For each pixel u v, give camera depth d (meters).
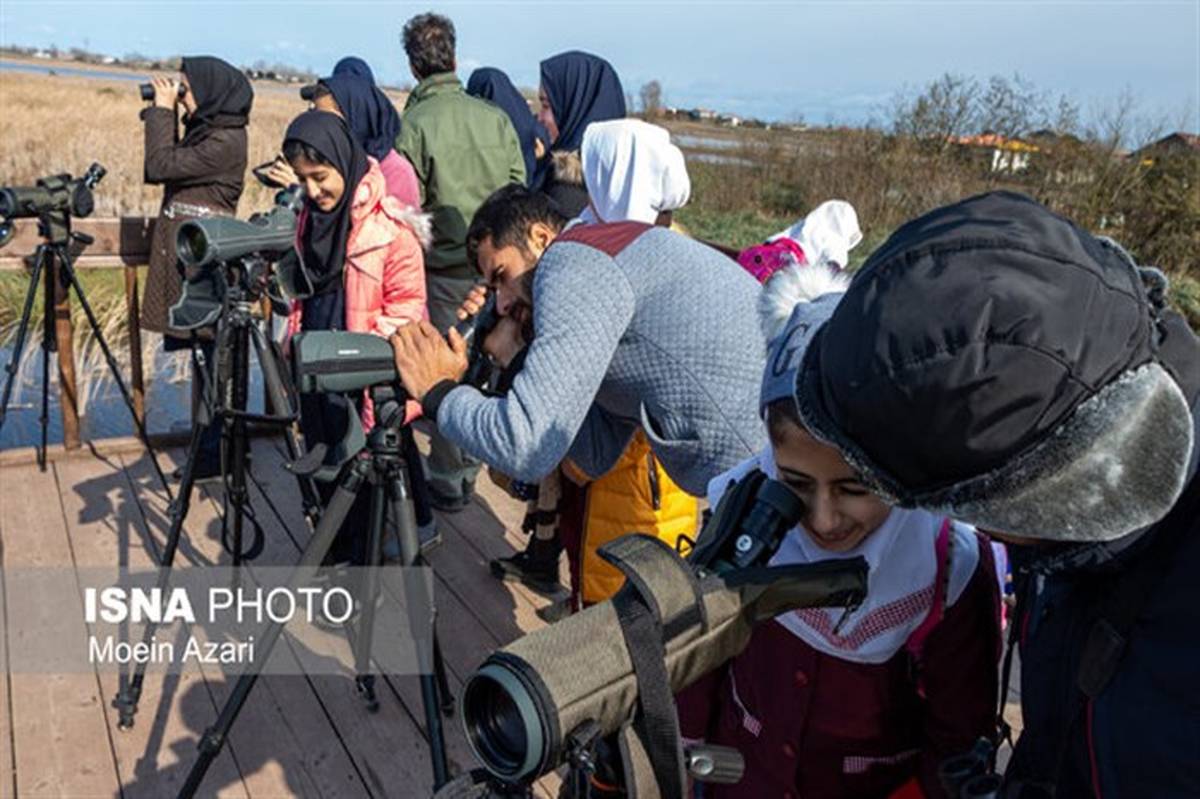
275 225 2.40
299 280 2.67
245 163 3.92
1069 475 0.62
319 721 2.46
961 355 0.62
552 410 1.55
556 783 2.34
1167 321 0.73
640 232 1.71
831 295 1.02
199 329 2.83
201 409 2.53
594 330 1.58
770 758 1.19
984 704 1.12
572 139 4.07
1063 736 0.82
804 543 1.09
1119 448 0.62
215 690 2.55
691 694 1.25
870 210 15.93
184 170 3.69
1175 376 0.69
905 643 1.11
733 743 1.25
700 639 0.80
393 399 1.83
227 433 2.52
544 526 3.03
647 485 1.99
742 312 1.63
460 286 3.88
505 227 1.88
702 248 1.72
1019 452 0.63
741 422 1.60
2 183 12.91
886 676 1.13
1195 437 0.69
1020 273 0.63
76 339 6.46
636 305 1.63
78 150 15.18
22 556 3.13
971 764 1.03
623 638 0.75
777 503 0.92
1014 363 0.61
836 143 17.23
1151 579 0.71
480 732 0.77
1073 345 0.61
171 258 3.71
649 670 0.75
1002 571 1.18
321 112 2.72
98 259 3.82
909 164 15.90
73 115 21.81
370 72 4.90
